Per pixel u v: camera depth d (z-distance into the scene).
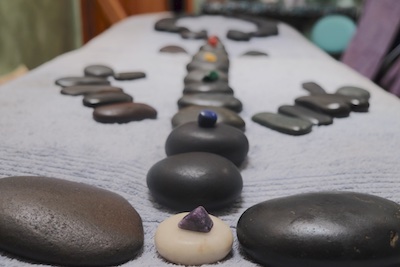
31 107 0.57
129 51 0.96
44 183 0.32
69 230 0.28
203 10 1.53
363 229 0.27
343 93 0.64
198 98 0.57
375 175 0.41
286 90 0.70
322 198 0.30
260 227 0.29
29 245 0.28
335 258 0.27
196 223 0.29
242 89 0.70
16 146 0.45
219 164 0.36
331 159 0.45
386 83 1.09
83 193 0.32
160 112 0.59
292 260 0.27
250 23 1.31
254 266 0.29
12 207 0.29
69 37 1.54
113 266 0.29
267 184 0.40
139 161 0.44
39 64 1.30
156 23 1.20
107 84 0.69
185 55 0.93
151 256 0.30
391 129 0.53
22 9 1.17
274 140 0.50
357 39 1.18
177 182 0.35
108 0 1.55
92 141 0.48
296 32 1.28
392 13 1.07
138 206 0.37
